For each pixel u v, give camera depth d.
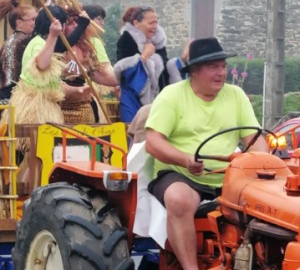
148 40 10.16
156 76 10.03
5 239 8.15
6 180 8.27
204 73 7.20
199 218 7.09
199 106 7.30
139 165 7.41
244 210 6.51
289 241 6.16
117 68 9.95
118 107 10.41
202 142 6.84
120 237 6.77
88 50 10.20
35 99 9.17
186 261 6.93
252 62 27.53
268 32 16.80
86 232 6.71
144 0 30.11
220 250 6.82
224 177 6.93
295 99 26.47
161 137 7.16
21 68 10.12
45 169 8.41
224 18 30.56
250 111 7.48
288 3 31.33
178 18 30.69
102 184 7.07
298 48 31.12
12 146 8.26
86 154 8.50
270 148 7.32
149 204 7.33
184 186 7.06
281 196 6.30
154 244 7.93
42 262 7.25
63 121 9.47
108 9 27.59
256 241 6.45
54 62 9.23
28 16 10.20
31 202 7.24
